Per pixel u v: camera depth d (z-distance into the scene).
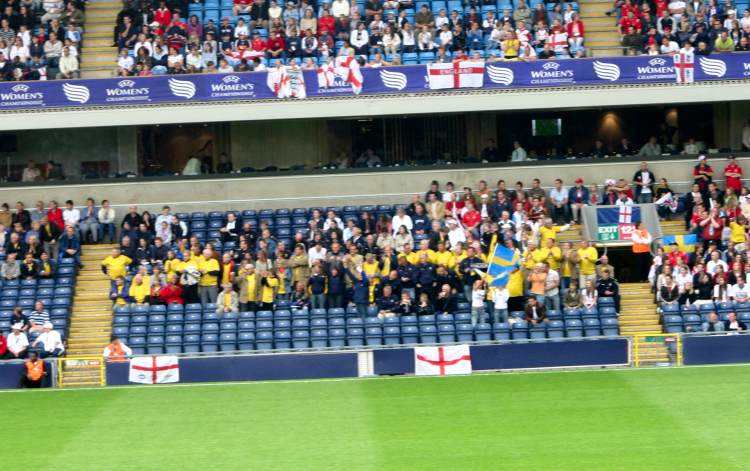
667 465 54.75
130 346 89.00
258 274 90.88
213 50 105.25
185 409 71.19
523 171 105.50
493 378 80.00
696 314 89.69
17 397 77.31
